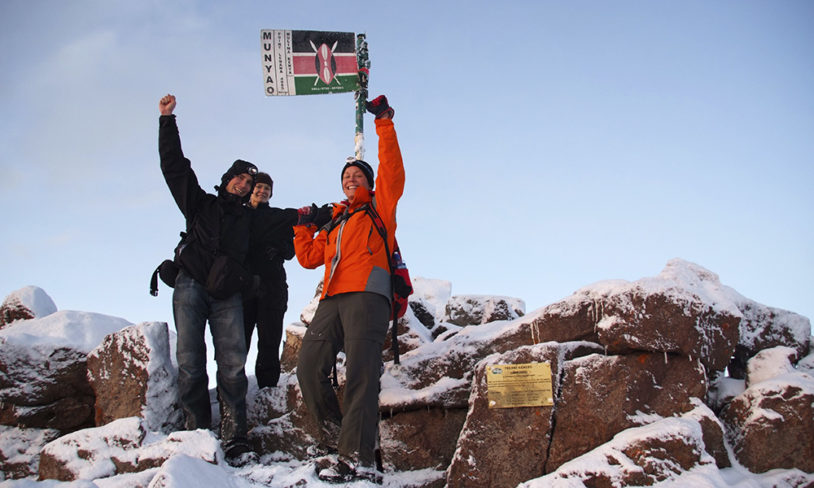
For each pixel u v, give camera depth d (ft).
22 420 20.06
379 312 15.51
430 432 17.22
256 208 20.45
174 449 15.21
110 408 18.74
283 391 19.47
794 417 14.78
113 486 14.32
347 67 22.98
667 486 13.41
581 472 13.98
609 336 15.98
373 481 14.32
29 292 24.16
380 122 16.21
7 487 14.69
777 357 16.84
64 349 20.56
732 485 13.88
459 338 18.95
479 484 15.33
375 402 15.05
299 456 18.07
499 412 15.78
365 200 16.67
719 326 17.10
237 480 13.87
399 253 16.57
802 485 14.01
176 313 18.07
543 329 17.56
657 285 15.98
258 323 20.27
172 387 18.86
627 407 15.35
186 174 18.62
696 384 15.60
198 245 18.29
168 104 18.63
